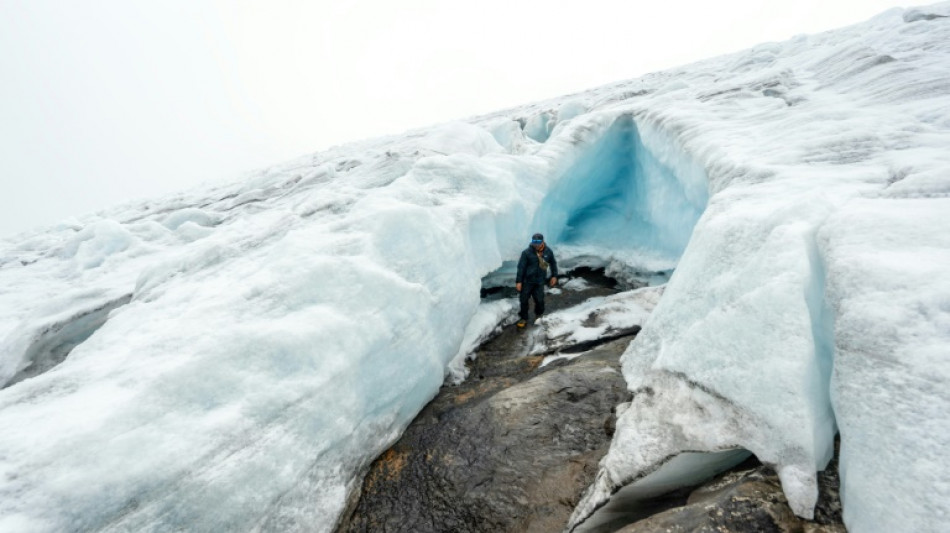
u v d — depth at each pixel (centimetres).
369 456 309
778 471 170
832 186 264
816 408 173
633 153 834
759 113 541
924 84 386
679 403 216
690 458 199
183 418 222
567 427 319
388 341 334
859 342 159
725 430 190
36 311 445
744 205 285
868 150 306
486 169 640
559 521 244
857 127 352
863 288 167
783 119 468
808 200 227
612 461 220
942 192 200
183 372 235
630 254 755
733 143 452
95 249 709
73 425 200
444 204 539
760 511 165
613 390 353
